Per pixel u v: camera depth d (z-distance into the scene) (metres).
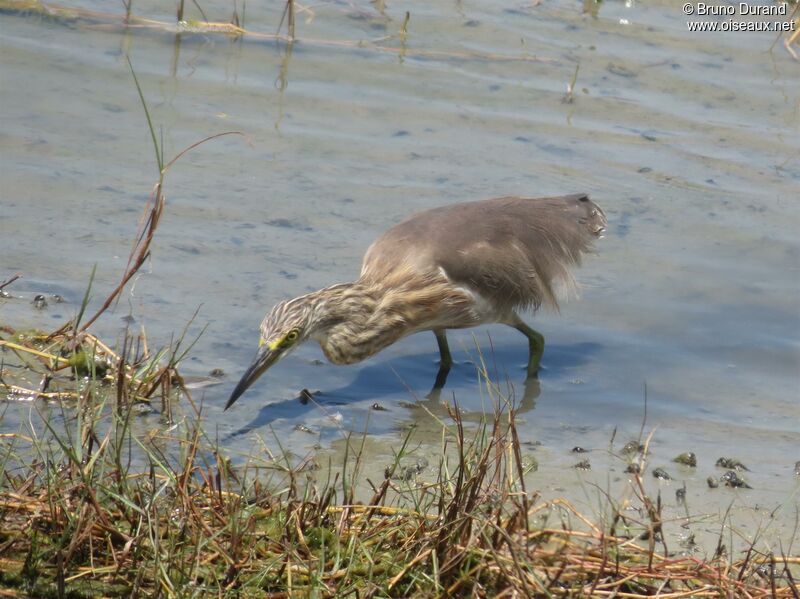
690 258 14.07
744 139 16.81
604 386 11.74
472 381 11.88
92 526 7.57
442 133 16.41
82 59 17.28
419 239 12.34
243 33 18.62
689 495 9.58
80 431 8.66
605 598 7.55
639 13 20.48
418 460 9.88
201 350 11.33
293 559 7.64
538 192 14.92
